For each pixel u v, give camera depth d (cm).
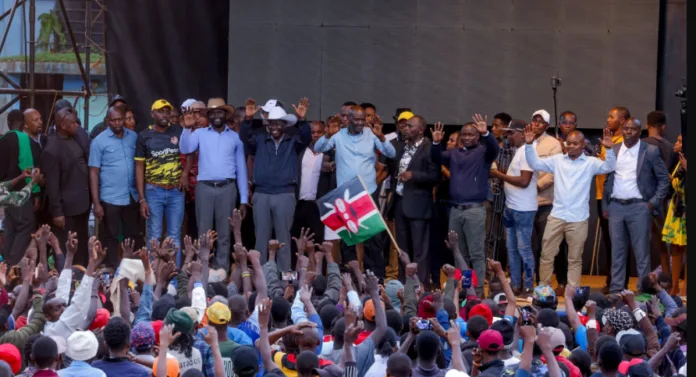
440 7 2275
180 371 1021
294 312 1227
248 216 2102
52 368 962
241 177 1988
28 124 1922
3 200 1728
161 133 1962
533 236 2022
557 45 2275
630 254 2302
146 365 1007
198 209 1959
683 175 1869
